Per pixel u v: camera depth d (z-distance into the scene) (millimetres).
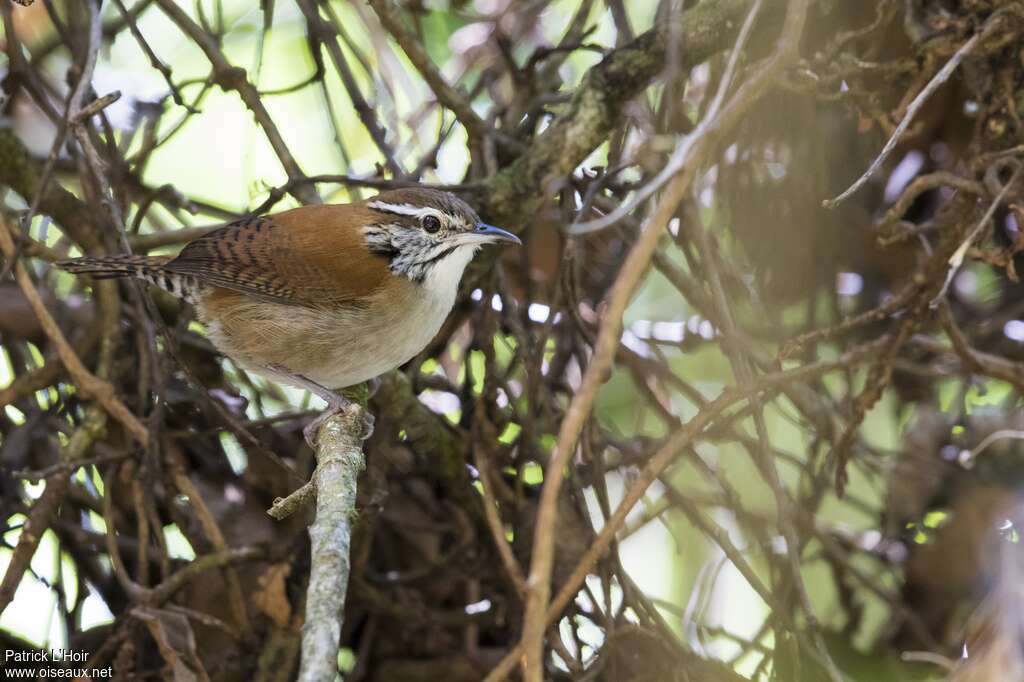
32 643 9773
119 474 10102
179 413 10523
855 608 10664
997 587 8625
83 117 8594
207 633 9805
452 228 9398
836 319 10914
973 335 10758
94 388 9297
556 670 9977
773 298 10805
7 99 10023
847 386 10820
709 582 10086
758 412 8805
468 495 10289
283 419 9891
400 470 10633
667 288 12234
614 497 12016
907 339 8906
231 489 10469
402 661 10430
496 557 10281
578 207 10250
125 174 10383
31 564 9789
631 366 10711
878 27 8883
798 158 10352
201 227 10641
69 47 10133
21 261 9328
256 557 9359
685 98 10891
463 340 11273
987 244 10438
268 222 9516
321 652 5293
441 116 10617
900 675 10375
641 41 9422
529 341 10484
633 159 9312
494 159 10117
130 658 8914
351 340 9297
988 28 7949
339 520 6418
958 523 10367
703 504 11352
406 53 9844
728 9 9328
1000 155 8188
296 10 12352
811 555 10930
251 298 9320
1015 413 10641
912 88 8609
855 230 10695
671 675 9258
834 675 8578
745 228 10672
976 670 8305
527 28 11430
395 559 10758
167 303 10898
